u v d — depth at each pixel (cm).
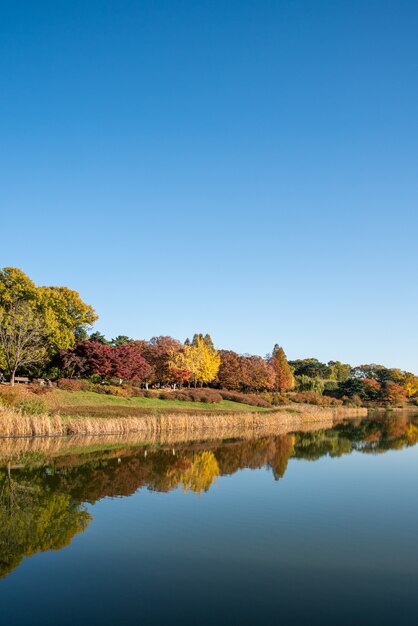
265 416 5947
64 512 1758
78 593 1115
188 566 1277
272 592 1132
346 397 11669
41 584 1162
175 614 1021
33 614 1016
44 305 5925
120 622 985
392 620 1007
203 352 8150
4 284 5862
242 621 995
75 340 6706
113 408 5097
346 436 4888
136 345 8988
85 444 3469
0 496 1967
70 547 1407
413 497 2062
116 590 1131
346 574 1240
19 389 4678
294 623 990
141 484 2238
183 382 8581
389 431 5616
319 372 16088
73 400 5128
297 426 6009
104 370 6038
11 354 5403
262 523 1650
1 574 1220
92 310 6981
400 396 13212
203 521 1664
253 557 1341
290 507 1870
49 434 3728
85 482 2247
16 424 3619
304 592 1135
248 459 3094
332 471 2706
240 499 1988
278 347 11081
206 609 1045
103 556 1338
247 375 9288
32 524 1614
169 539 1479
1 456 2852
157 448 3459
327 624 988
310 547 1425
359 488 2242
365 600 1098
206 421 5116
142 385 8438
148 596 1102
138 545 1426
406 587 1170
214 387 9262
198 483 2294
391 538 1512
